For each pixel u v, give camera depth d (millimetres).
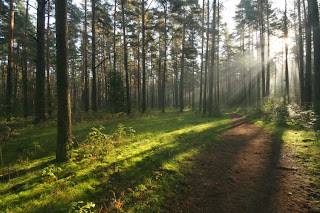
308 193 3012
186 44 26688
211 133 8492
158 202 3094
